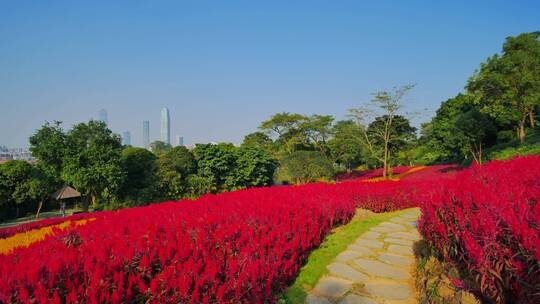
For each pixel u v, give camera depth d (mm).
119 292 2043
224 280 2697
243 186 30656
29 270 2092
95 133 24109
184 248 2691
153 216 4738
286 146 43781
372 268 4152
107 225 3943
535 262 1851
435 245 3658
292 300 3297
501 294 2105
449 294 2814
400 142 32062
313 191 8094
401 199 9141
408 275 3883
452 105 30062
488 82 17219
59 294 2008
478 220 2531
